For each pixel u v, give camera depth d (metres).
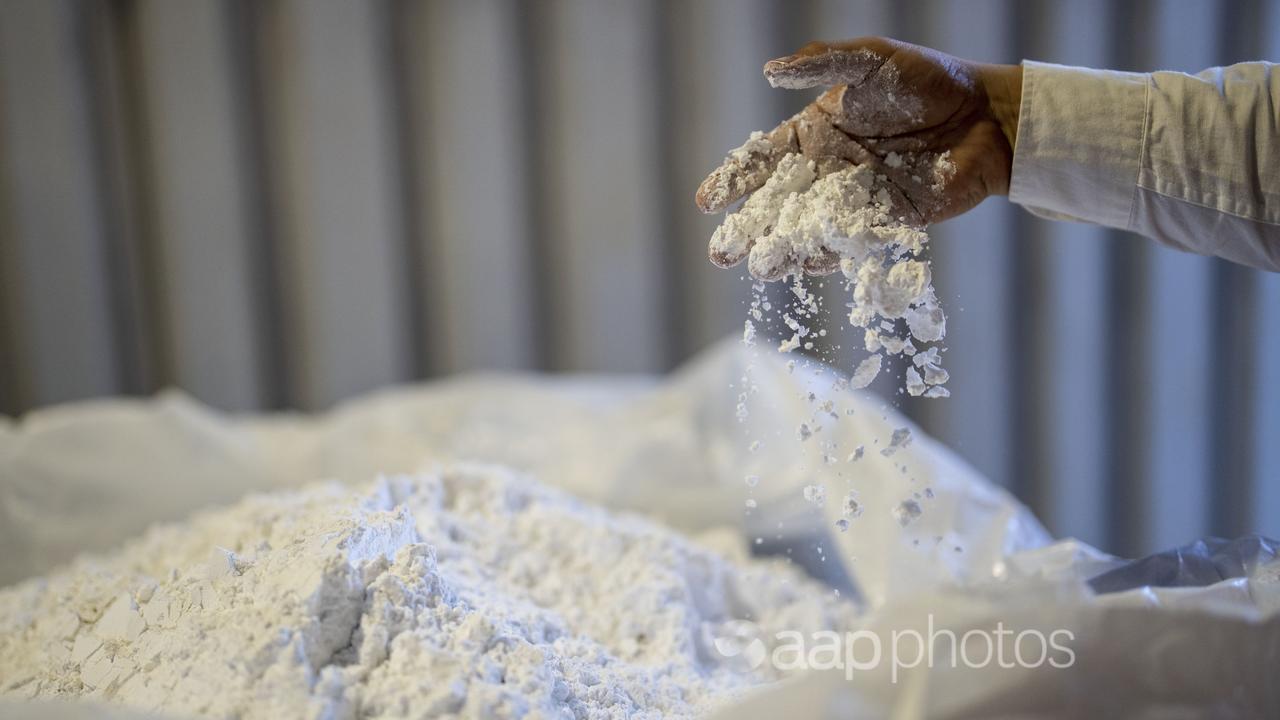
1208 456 2.32
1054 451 2.33
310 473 1.74
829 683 1.06
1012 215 2.31
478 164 2.36
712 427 1.73
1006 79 1.23
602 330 2.42
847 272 1.19
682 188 2.40
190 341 2.32
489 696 1.08
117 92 2.31
